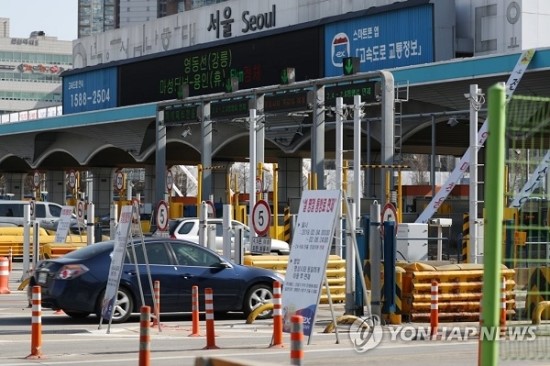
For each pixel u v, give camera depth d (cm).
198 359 1245
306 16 11388
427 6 9731
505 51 9625
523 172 2011
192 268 4044
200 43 12900
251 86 11694
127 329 3719
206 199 8044
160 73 13150
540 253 2242
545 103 1878
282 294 3238
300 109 7162
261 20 11994
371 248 3906
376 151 11569
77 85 15100
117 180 9100
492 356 1400
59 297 3847
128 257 3966
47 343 3319
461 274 4131
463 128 10519
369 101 6397
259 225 5181
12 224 9575
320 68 10831
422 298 4041
